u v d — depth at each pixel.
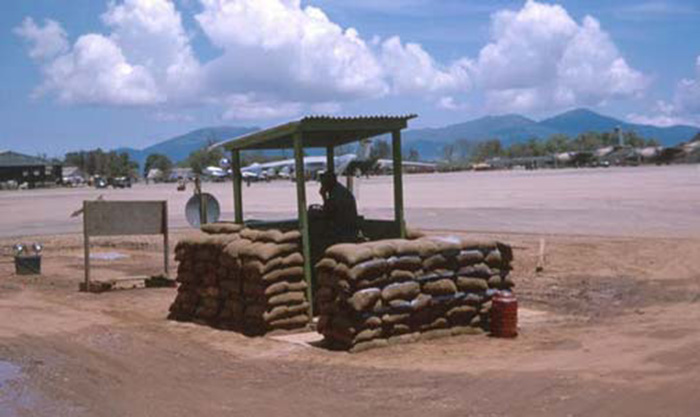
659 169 96.44
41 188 136.50
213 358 9.05
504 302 9.78
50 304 13.63
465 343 9.52
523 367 7.89
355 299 8.97
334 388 7.38
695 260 16.59
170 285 16.11
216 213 18.11
